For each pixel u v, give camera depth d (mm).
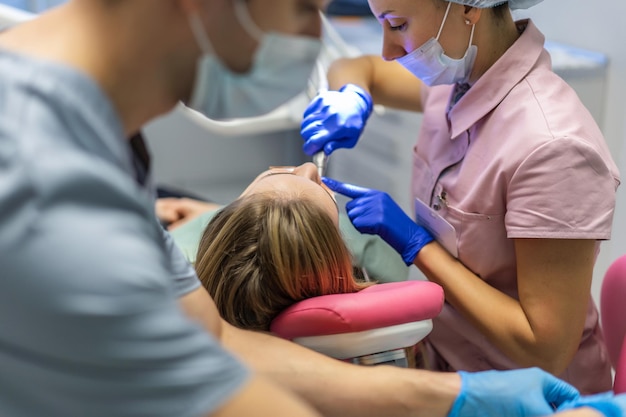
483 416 948
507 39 1228
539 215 1109
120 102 641
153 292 570
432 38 1146
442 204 1300
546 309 1146
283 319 1054
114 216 572
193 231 1607
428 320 1075
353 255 1341
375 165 2488
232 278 1111
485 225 1220
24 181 542
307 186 1188
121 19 615
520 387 958
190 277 959
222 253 1130
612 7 1890
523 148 1134
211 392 582
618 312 1341
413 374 987
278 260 1083
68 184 551
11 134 557
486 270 1260
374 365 1079
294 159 3408
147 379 565
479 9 1138
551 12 2084
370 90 1634
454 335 1372
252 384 601
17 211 540
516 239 1161
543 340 1152
